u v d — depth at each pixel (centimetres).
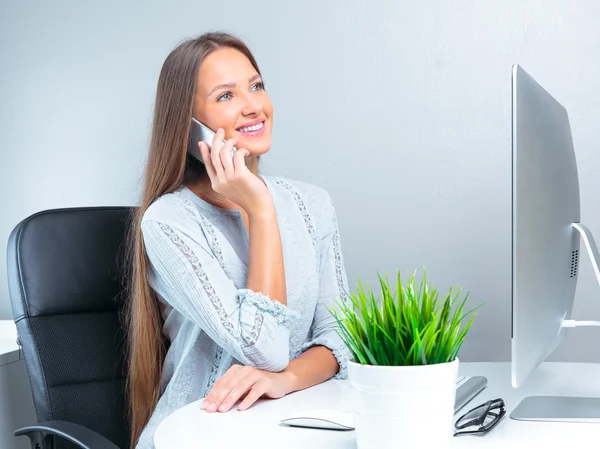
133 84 242
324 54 228
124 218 178
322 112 229
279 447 100
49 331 162
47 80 248
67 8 246
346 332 94
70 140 247
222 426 112
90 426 161
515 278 101
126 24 242
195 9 236
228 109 159
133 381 163
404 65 224
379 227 227
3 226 252
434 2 221
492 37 218
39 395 159
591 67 213
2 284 252
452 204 222
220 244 156
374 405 88
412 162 224
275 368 139
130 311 171
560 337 129
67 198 247
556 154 120
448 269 223
